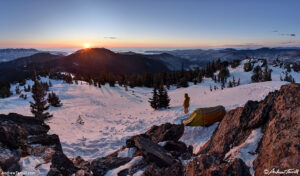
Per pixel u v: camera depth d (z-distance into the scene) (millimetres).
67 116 26172
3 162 4773
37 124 9031
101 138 12867
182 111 19781
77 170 5645
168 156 6703
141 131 14891
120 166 6324
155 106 31531
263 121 6379
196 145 9398
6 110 34688
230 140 6848
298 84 6250
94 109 35000
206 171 4629
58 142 7695
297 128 4246
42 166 5375
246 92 28047
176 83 107500
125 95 63375
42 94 22266
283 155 3898
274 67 152250
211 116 11180
